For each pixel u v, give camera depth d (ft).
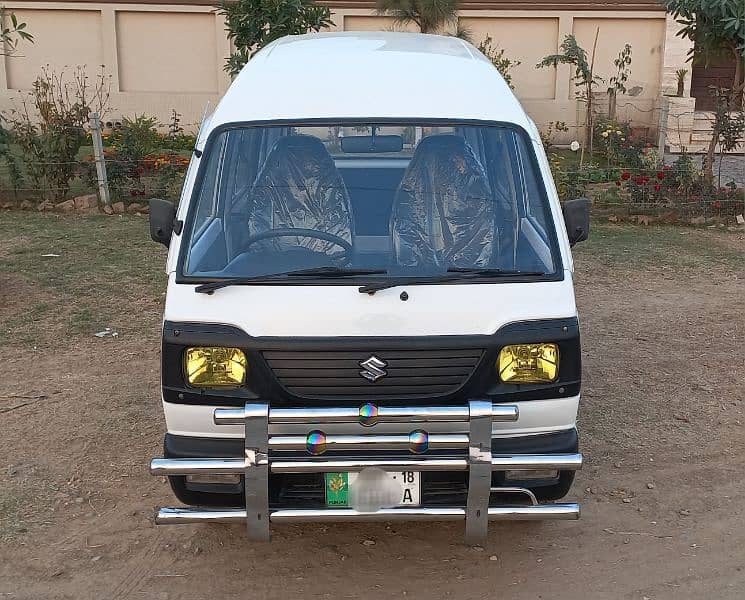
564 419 12.00
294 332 11.46
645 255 31.91
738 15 35.76
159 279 27.78
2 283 27.02
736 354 22.15
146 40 62.39
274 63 14.80
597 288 27.89
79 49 62.34
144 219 36.35
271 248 12.57
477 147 13.30
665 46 59.88
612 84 61.11
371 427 11.73
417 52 15.35
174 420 11.77
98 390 19.38
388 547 13.75
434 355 11.46
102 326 23.49
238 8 37.86
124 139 40.19
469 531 11.69
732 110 39.55
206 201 12.87
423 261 12.39
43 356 21.35
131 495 15.15
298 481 11.91
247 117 13.39
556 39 61.00
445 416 11.18
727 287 28.25
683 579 12.98
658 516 14.70
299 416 11.11
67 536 13.94
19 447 16.74
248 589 12.68
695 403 19.17
